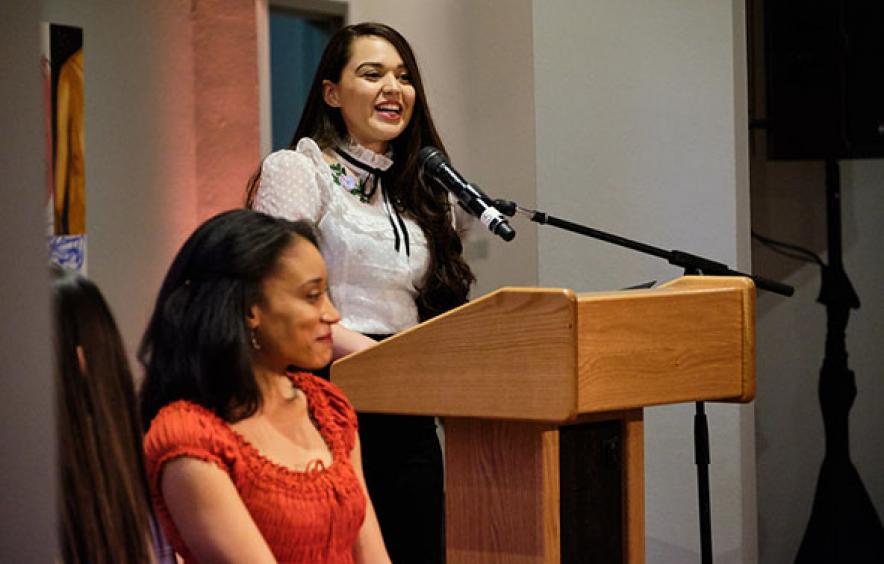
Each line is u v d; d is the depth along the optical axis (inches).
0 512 65.5
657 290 100.7
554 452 98.3
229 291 92.4
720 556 202.8
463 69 197.6
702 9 200.7
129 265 142.4
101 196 139.5
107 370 79.0
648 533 198.7
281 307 93.3
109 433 78.5
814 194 243.6
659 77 198.1
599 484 103.8
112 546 78.0
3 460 65.7
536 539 98.6
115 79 141.1
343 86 141.0
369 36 142.3
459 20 197.5
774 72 229.1
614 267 194.7
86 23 137.0
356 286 139.2
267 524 91.8
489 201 125.6
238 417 92.7
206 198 152.8
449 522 103.3
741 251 204.8
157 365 93.4
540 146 188.9
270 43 225.5
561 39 190.2
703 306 100.3
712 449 202.1
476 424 101.7
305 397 100.1
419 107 144.4
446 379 98.3
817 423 244.2
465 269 146.2
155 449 90.4
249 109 157.9
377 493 139.8
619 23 194.7
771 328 242.2
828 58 222.8
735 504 203.3
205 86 153.0
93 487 77.3
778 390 242.8
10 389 65.7
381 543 102.1
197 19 151.8
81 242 127.7
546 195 189.3
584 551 102.8
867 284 245.8
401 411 100.8
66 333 77.3
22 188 65.7
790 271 242.5
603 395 94.3
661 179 198.2
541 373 93.4
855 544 231.6
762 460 243.1
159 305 94.1
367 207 140.9
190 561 91.7
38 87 65.8
